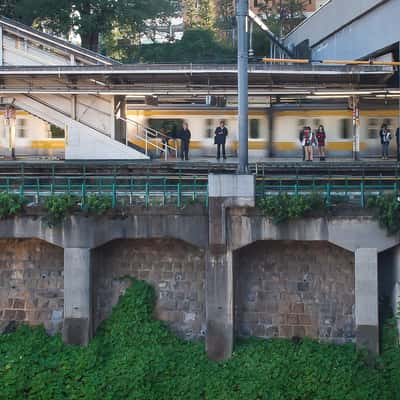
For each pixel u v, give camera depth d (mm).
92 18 48062
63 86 27547
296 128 34188
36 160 30516
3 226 20391
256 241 20453
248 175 19641
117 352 20344
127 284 21516
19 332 21234
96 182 25141
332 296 20859
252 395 18812
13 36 28609
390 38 31891
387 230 19391
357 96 29578
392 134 33812
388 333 19906
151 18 52719
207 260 20000
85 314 20438
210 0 74438
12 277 21719
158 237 20266
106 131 27844
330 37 43875
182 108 34312
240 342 20672
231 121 34188
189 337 21203
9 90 27281
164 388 19422
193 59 56031
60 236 20344
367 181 24156
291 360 19547
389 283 20578
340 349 20094
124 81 27875
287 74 26141
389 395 18734
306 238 19703
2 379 19422
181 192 20766
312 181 21641
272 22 64688
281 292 21062
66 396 19328
